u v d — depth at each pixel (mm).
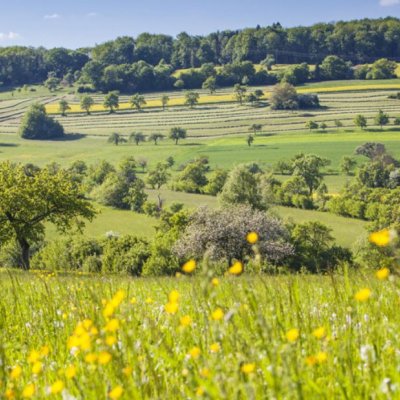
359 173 197625
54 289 8898
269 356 3777
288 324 5172
